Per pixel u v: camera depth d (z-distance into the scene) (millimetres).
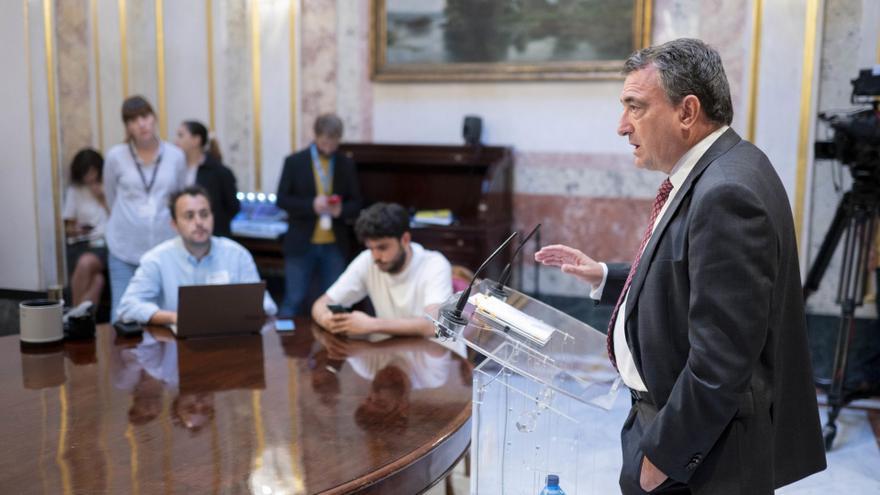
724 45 5008
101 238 5910
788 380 1727
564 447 1908
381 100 5836
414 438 2037
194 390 2402
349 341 2980
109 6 6492
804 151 4895
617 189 5367
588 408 4141
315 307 3305
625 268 2186
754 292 1525
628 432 1822
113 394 2363
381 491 1831
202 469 1840
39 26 5758
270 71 6109
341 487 1758
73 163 5941
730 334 1522
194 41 6332
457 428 2121
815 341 4980
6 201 5879
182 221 3395
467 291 1917
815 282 4273
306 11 5957
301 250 5238
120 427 2098
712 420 1545
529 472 1925
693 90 1660
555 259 2275
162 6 6383
